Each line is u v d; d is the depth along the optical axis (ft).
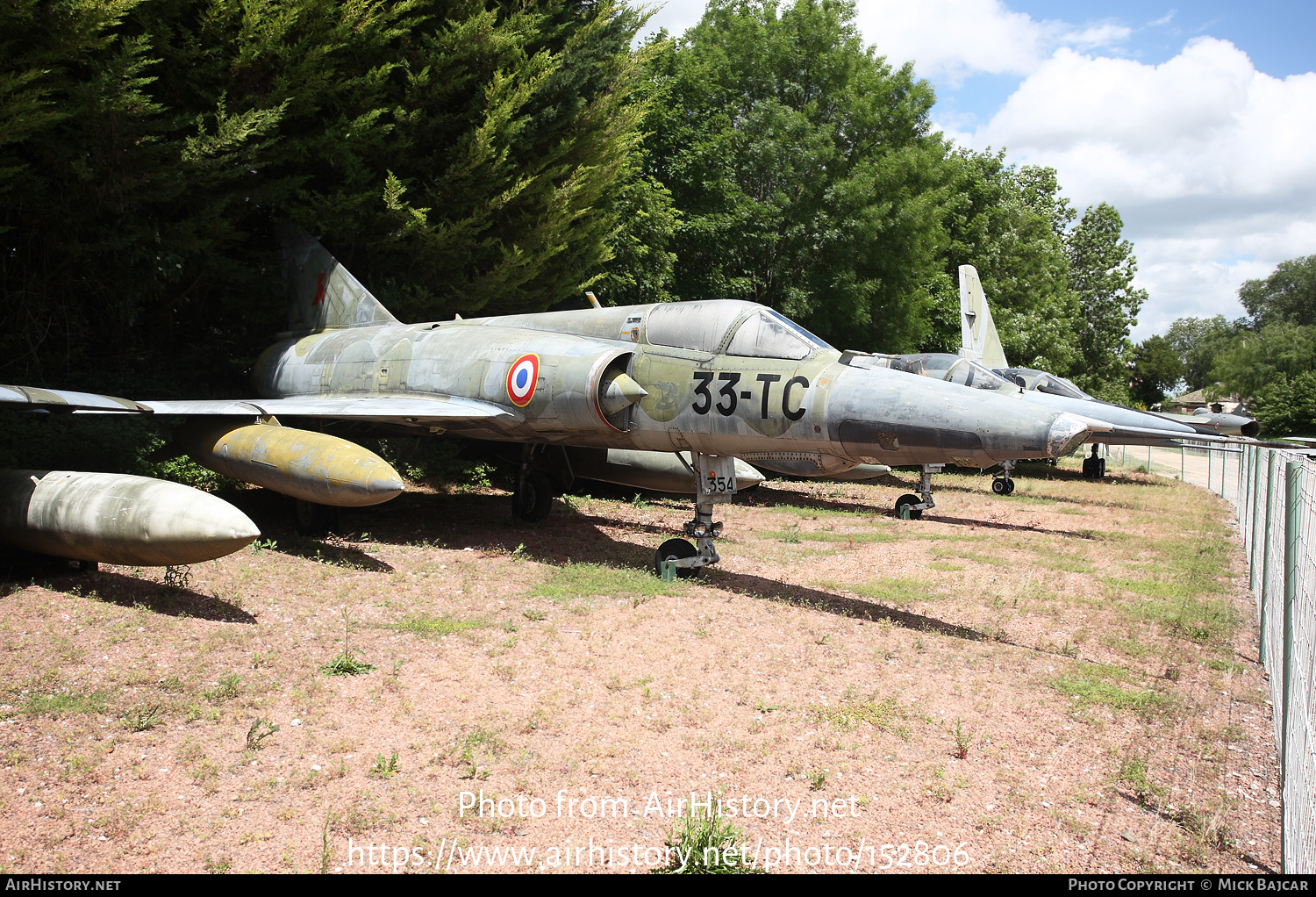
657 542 33.45
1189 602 26.13
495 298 48.65
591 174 50.31
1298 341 232.12
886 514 45.06
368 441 45.34
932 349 107.65
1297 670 12.17
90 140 32.01
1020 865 10.88
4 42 28.81
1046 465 81.00
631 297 66.18
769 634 20.88
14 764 12.69
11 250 38.50
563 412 28.37
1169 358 303.89
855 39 86.84
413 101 42.32
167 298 43.98
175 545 19.94
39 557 23.58
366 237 44.32
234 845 10.77
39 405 25.03
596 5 51.98
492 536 32.83
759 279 82.74
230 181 38.73
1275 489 18.88
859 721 15.40
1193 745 15.10
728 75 86.99
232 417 32.19
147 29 33.60
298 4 35.81
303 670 17.13
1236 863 11.15
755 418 24.95
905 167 84.43
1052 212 172.65
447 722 14.78
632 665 18.10
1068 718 16.16
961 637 21.30
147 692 15.58
